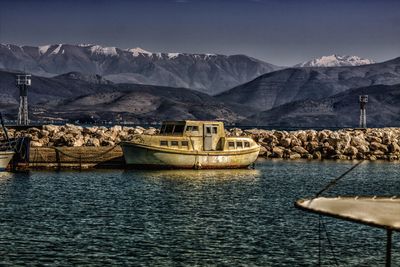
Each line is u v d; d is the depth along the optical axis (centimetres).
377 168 8169
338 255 3319
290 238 3666
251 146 7262
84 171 6875
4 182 5850
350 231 3881
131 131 9938
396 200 2347
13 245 3359
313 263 3156
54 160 7162
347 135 9875
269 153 9662
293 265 3111
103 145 8300
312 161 9012
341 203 2277
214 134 7019
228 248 3400
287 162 8788
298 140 9981
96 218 4122
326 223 4103
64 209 4431
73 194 5159
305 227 3975
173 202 4834
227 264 3097
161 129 7100
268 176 6838
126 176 6419
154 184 5844
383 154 9625
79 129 9525
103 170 6969
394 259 3262
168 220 4109
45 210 4375
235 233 3759
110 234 3662
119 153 7288
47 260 3094
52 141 8275
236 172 7038
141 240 3534
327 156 9600
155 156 6756
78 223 3953
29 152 7019
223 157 7044
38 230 3728
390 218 2117
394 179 6931
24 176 6356
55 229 3762
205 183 6000
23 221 3978
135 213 4334
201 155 6906
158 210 4469
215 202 4881
